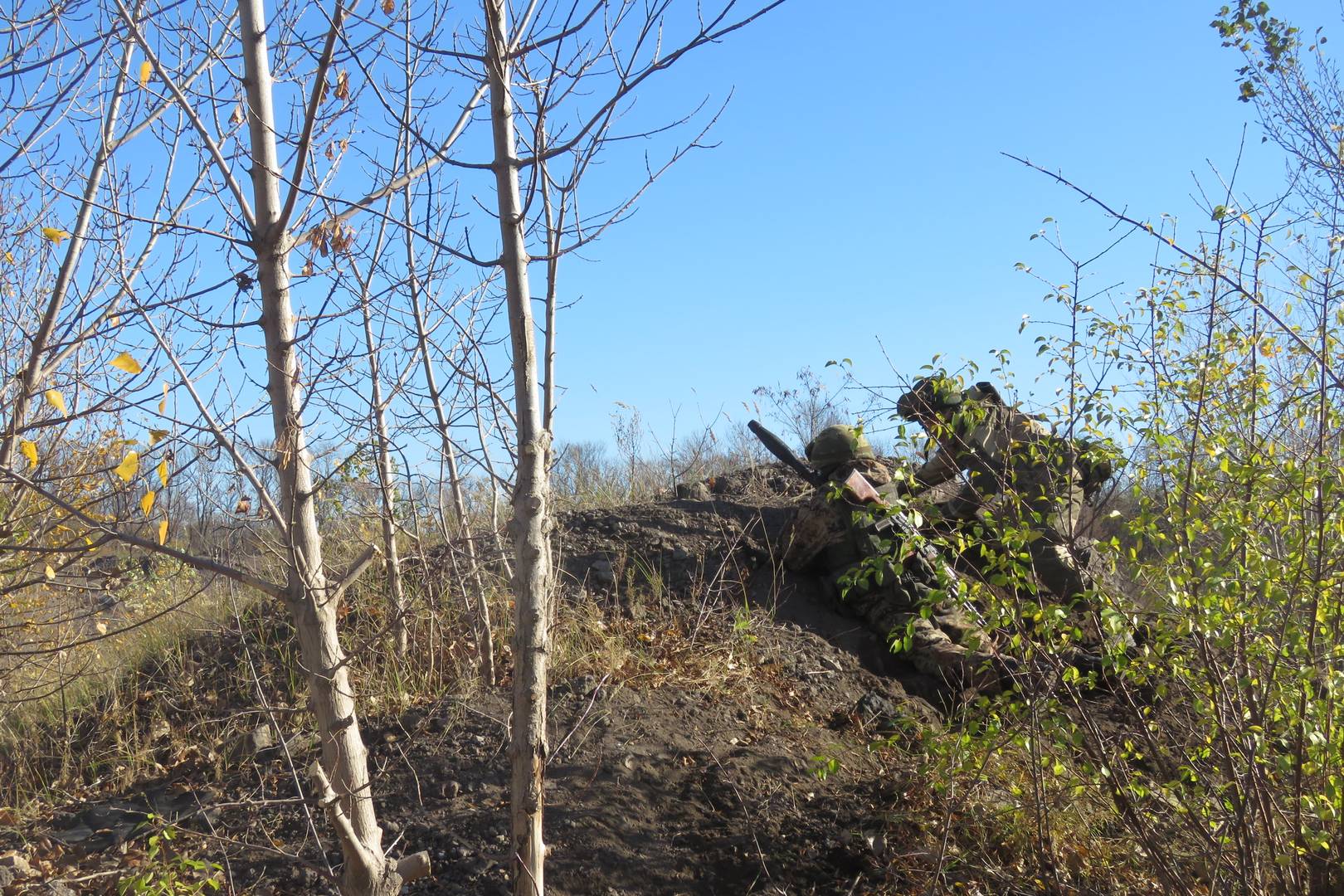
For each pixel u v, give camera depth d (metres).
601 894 4.00
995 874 3.94
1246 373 3.86
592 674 5.28
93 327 4.14
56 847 4.48
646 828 4.34
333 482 4.50
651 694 5.23
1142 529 3.70
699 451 8.96
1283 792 3.71
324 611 3.29
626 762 4.66
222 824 4.51
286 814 4.54
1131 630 3.91
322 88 3.04
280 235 3.25
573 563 6.46
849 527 6.10
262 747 5.09
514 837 3.00
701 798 4.53
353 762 3.32
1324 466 3.42
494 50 3.05
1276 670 3.51
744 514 7.14
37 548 3.71
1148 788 3.90
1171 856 3.76
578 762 4.66
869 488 5.93
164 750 5.22
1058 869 3.88
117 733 5.27
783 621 6.13
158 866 3.63
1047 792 4.07
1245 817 3.60
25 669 5.67
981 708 4.08
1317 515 3.51
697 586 6.32
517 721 3.02
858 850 4.28
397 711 5.20
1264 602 3.68
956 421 4.32
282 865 4.20
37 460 3.76
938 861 3.97
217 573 3.61
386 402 4.10
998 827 4.17
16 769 5.12
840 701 5.55
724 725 5.08
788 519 6.71
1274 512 3.55
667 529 6.91
